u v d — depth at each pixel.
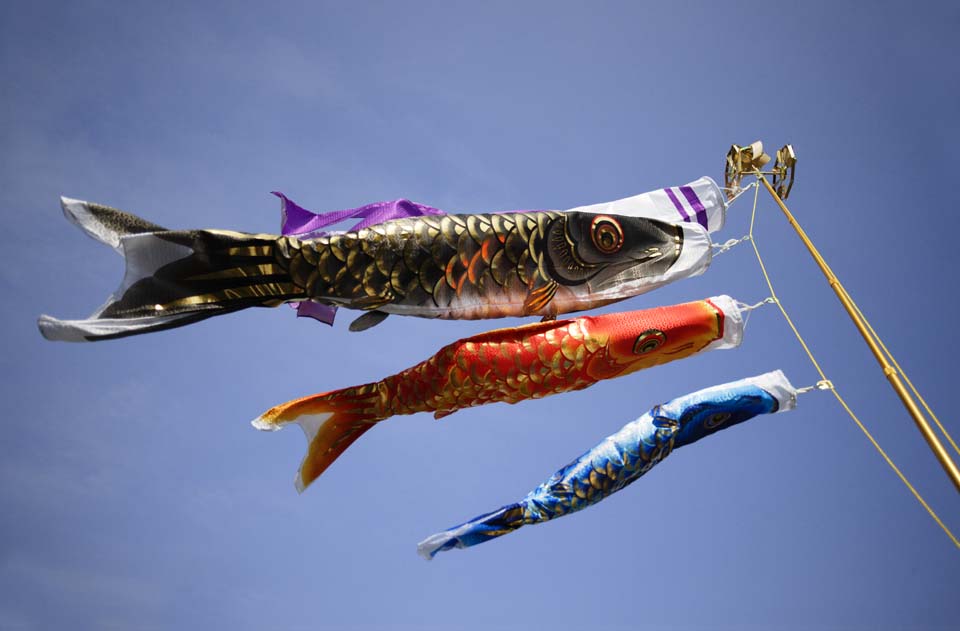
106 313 4.95
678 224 5.54
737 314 5.47
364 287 5.16
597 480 5.37
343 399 5.34
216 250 5.05
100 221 5.00
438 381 5.30
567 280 5.39
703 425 5.47
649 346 5.39
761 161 5.93
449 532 5.34
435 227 5.25
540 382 5.34
